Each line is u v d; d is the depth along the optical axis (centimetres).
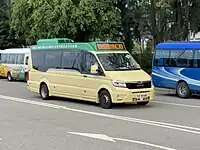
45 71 1902
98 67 1612
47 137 1026
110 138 1008
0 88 2506
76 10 2903
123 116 1373
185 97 2008
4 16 4322
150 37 3362
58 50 1844
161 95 2152
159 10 2927
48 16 2933
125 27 3241
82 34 3128
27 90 2355
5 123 1237
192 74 1986
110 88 1552
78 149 891
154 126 1177
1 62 3391
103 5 3011
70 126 1184
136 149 889
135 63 1677
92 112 1474
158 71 2169
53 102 1788
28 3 3145
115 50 1700
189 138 1005
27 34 3347
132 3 3125
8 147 916
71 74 1744
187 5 2812
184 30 2866
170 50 2114
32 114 1426
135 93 1538
